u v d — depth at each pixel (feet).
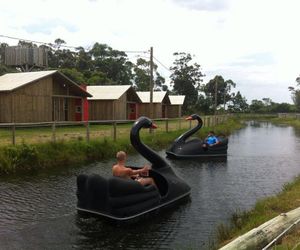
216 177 47.75
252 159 64.59
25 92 88.94
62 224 28.37
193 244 25.03
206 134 102.78
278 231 22.09
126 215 28.66
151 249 24.17
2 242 24.85
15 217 29.81
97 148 60.44
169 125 120.57
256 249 19.97
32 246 24.31
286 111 397.60
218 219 30.30
